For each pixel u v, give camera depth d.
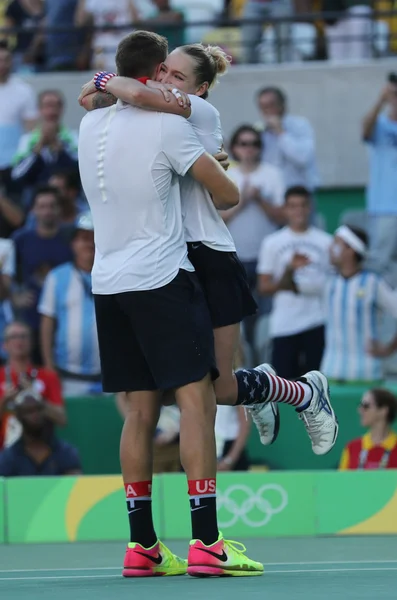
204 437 14.24
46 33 40.22
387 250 34.03
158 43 14.66
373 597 11.94
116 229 14.34
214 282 14.76
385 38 40.31
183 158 14.07
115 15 39.44
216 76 15.16
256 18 38.44
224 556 14.31
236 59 41.00
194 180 14.80
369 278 29.61
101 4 39.34
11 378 27.31
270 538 21.34
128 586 13.54
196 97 14.70
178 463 25.83
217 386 14.78
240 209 31.34
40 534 21.72
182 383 14.14
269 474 21.66
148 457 14.95
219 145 14.77
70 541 21.72
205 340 14.25
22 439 25.41
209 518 14.29
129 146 14.14
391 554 18.33
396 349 29.84
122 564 17.55
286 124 34.69
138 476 14.90
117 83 14.20
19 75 39.75
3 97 35.66
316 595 12.19
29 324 30.06
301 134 34.78
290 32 40.44
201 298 14.40
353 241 29.53
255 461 28.55
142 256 14.20
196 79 14.82
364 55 40.69
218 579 14.12
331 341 29.81
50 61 40.62
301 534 21.58
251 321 31.16
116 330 14.79
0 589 13.66
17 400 25.28
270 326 30.23
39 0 42.03
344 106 39.38
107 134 14.34
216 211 14.91
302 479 21.66
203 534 14.30
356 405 28.41
